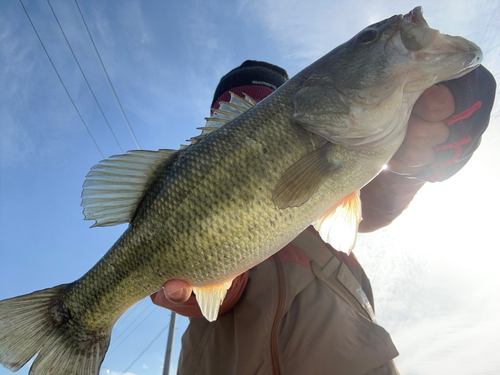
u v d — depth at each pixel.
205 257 0.32
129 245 0.35
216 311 0.33
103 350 0.36
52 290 0.38
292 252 0.39
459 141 0.31
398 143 0.32
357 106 0.32
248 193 0.31
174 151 0.36
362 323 0.37
